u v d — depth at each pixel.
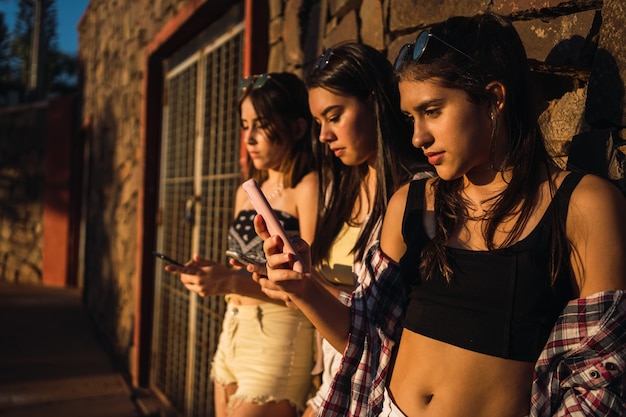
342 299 1.38
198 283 1.78
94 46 8.12
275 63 2.81
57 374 5.14
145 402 4.53
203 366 3.68
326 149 1.79
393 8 1.97
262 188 2.14
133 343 5.20
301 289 1.19
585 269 0.93
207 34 3.86
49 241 10.17
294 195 1.98
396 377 1.15
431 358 1.07
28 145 10.77
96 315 7.21
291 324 1.99
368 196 1.67
